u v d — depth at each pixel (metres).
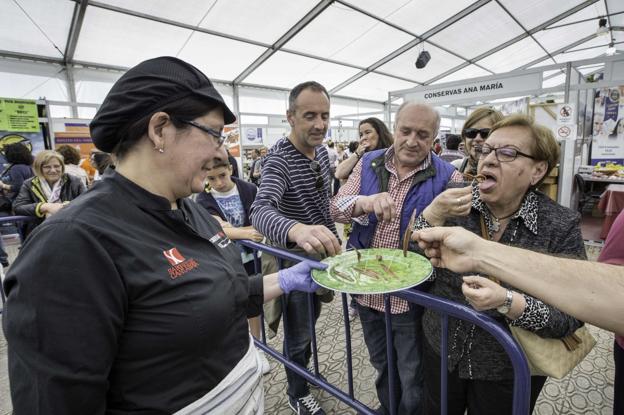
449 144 3.77
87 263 0.59
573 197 5.61
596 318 0.59
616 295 0.58
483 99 5.14
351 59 10.05
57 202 3.16
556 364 0.94
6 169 4.33
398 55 10.20
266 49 8.62
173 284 0.69
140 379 0.67
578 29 10.74
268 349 1.91
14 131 5.64
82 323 0.57
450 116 12.34
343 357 2.45
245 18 7.05
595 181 5.98
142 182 0.75
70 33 6.39
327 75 11.18
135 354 0.66
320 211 1.71
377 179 1.63
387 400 1.70
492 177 1.07
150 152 0.73
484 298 0.85
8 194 4.25
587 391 2.00
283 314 1.75
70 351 0.56
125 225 0.68
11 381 0.58
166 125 0.71
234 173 4.49
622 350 1.15
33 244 0.59
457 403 1.22
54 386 0.55
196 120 0.74
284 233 1.16
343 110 14.12
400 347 1.52
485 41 10.29
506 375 1.07
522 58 12.59
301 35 8.15
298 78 11.02
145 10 6.13
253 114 10.80
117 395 0.67
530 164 1.03
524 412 0.84
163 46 7.49
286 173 1.55
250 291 1.14
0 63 6.56
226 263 0.88
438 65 11.71
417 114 1.39
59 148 4.32
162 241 0.73
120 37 6.79
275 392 2.14
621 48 12.18
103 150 0.76
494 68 12.97
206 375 0.76
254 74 10.09
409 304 1.44
